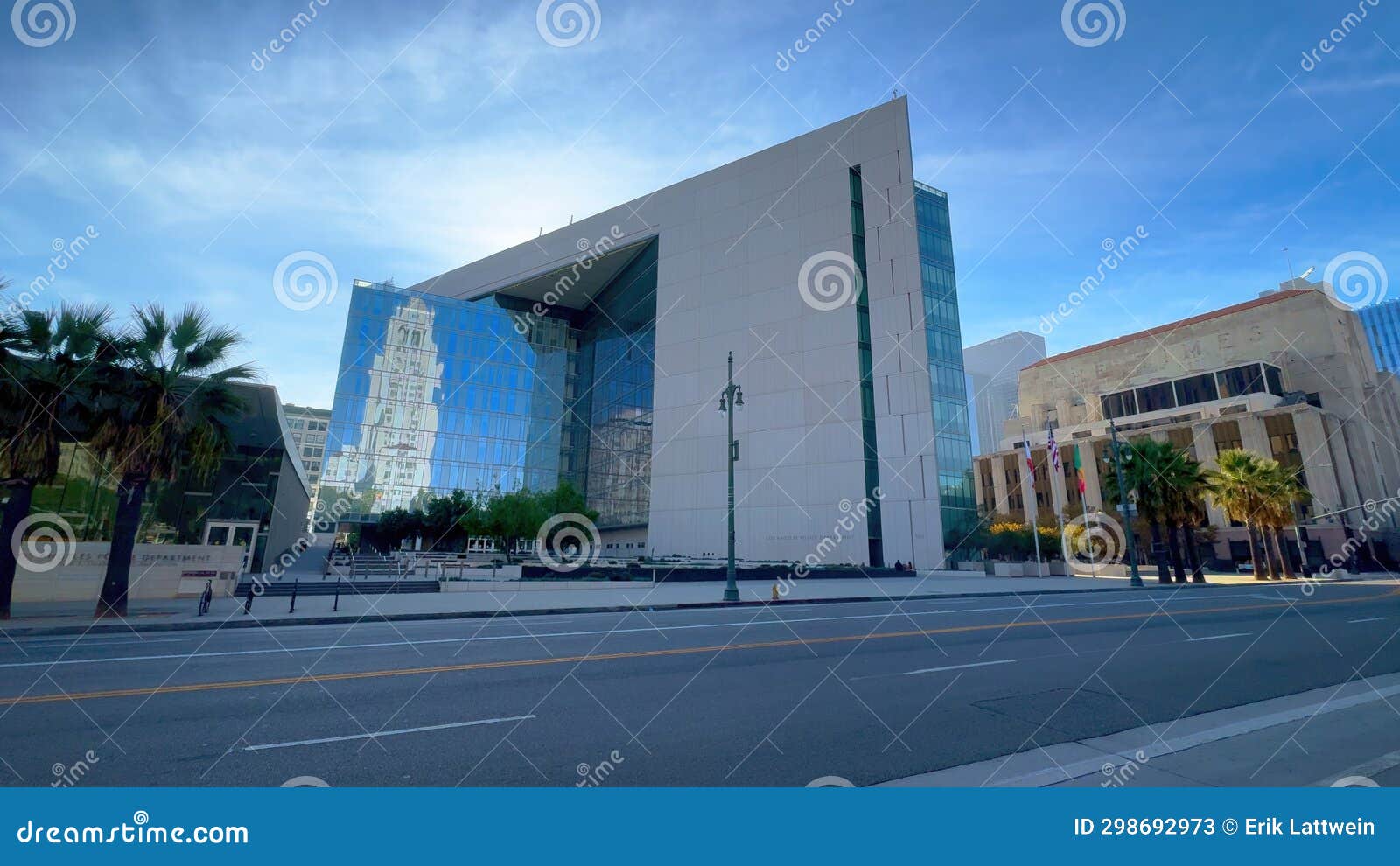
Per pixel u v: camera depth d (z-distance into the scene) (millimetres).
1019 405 108000
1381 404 82188
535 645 11836
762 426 54688
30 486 15586
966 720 6527
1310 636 13438
